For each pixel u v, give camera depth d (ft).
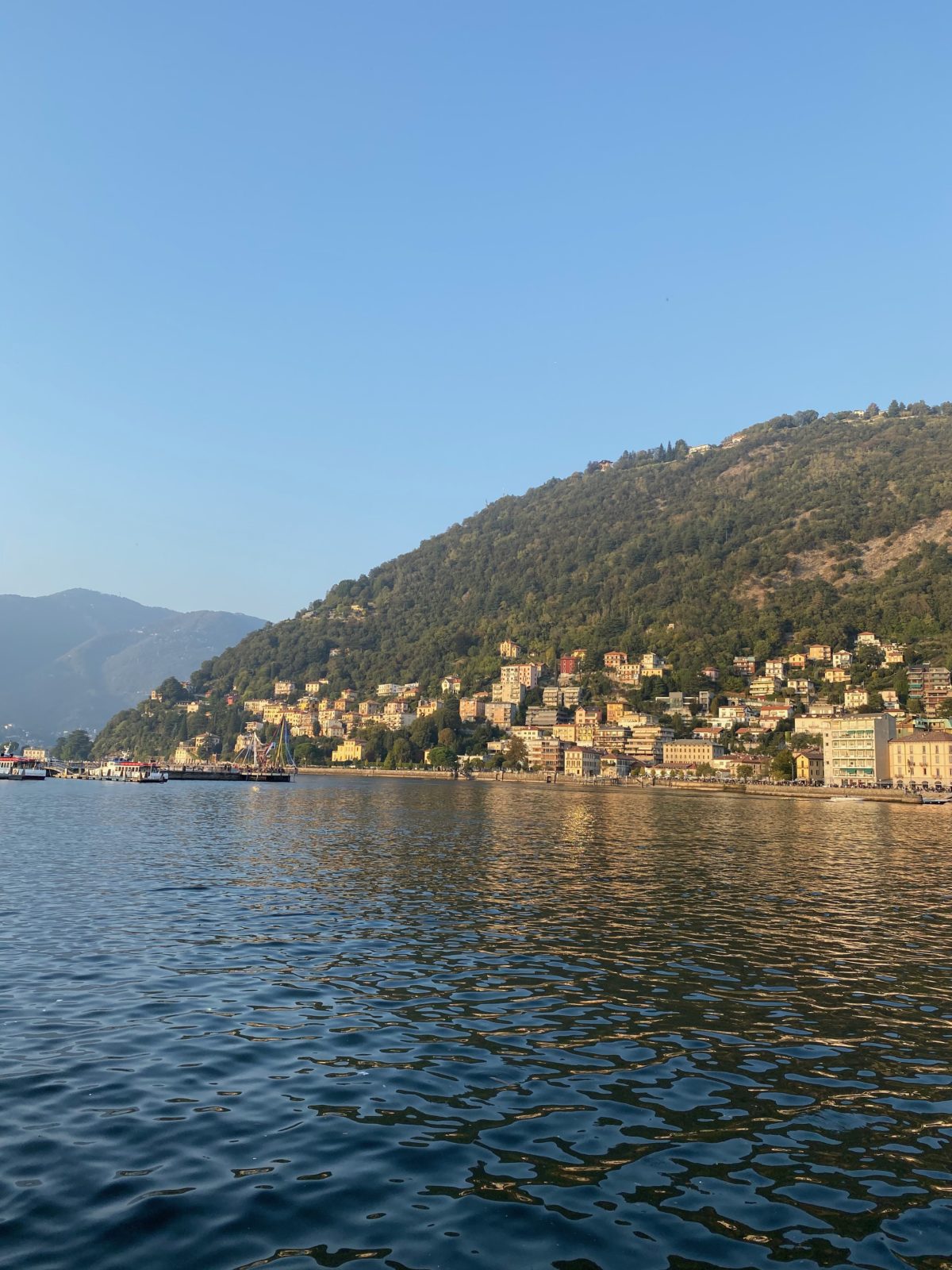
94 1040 88.58
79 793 651.66
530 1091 79.71
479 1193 61.41
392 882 201.77
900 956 133.80
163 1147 66.49
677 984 116.47
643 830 366.22
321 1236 55.52
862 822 442.91
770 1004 108.06
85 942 130.41
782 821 442.50
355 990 110.11
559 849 281.13
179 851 257.96
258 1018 97.35
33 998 101.76
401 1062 85.76
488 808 515.09
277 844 284.61
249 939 136.36
